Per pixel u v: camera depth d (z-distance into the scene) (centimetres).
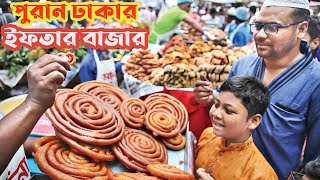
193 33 427
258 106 146
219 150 161
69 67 122
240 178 150
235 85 146
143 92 249
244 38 431
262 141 177
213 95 191
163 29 433
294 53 174
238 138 152
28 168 143
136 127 167
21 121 111
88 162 139
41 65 117
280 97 174
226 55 281
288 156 175
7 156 111
